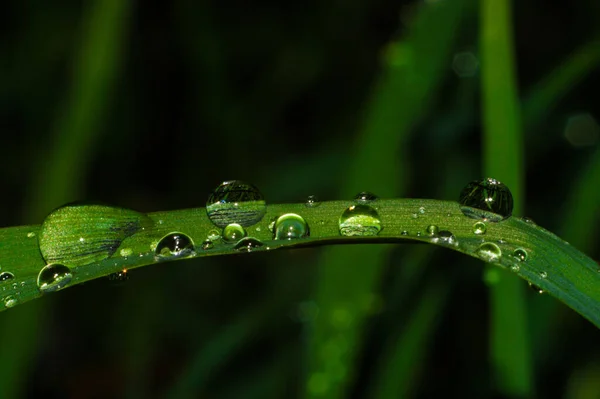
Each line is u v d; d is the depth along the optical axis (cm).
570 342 24
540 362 24
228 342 25
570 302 20
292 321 26
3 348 24
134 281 27
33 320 24
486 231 21
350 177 24
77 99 24
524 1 27
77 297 27
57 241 20
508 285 22
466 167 26
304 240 21
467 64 26
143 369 26
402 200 21
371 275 23
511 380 22
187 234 21
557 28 27
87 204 21
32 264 20
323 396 22
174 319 27
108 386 26
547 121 26
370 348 24
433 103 26
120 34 24
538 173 26
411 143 26
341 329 22
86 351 26
